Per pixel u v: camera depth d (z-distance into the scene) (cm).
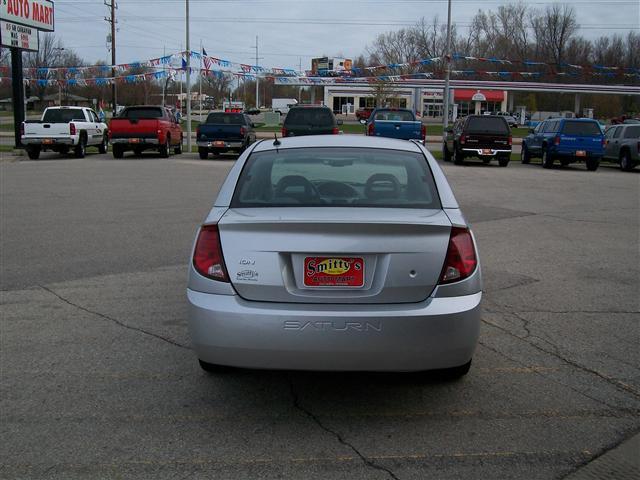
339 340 371
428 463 351
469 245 396
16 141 2845
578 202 1407
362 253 379
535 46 7625
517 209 1288
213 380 462
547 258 855
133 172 1908
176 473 339
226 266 387
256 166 476
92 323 580
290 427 393
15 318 593
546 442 375
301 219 388
